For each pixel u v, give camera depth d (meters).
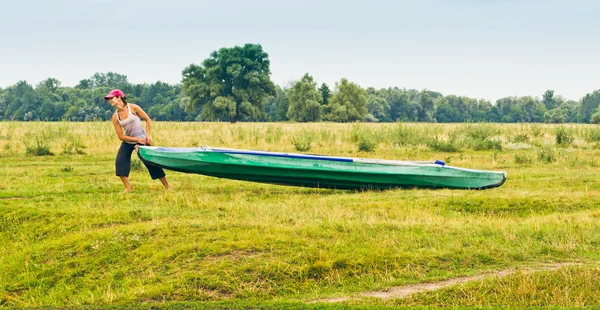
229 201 11.11
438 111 133.25
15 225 9.43
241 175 12.31
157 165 11.84
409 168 12.44
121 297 6.95
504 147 22.06
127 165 11.61
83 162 16.59
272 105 121.81
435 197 11.43
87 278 7.62
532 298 6.70
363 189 12.62
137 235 8.43
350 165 12.31
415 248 8.11
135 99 115.44
